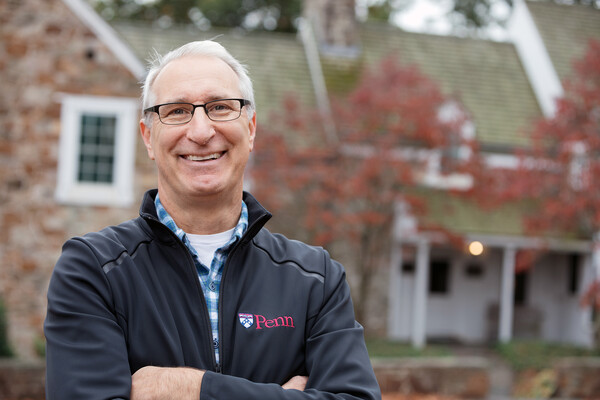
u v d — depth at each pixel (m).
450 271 17.81
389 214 14.84
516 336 17.77
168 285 2.22
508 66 19.17
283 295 2.32
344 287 2.45
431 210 15.97
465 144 14.12
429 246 17.34
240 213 2.39
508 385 12.65
